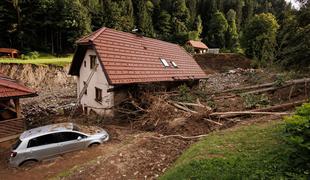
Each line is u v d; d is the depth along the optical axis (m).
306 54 13.66
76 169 8.61
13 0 58.84
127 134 13.60
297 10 15.29
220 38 96.12
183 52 28.28
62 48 66.94
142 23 88.12
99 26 76.06
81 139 11.55
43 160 10.65
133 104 16.39
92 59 19.39
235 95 18.61
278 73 20.06
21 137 10.86
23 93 14.90
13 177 9.35
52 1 63.09
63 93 34.47
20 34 58.97
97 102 18.70
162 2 107.12
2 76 17.38
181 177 6.10
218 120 12.80
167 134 12.32
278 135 7.27
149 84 18.17
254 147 6.96
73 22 63.41
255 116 12.41
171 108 15.25
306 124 5.10
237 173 5.66
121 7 89.56
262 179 5.16
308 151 5.12
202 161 6.59
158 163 8.46
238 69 46.12
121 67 17.16
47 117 19.80
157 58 21.83
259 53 47.56
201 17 115.19
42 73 40.53
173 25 97.62
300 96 15.72
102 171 8.12
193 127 12.42
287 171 5.21
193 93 19.14
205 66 52.69
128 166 8.36
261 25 52.84
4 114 16.56
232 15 108.56
